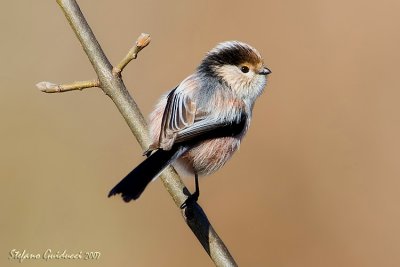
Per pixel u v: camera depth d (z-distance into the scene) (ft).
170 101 22.54
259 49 42.06
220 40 42.16
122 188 19.88
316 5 42.39
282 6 42.52
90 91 39.96
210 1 42.80
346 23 42.04
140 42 21.07
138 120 21.54
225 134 23.40
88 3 43.50
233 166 39.40
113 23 43.09
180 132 21.70
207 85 23.77
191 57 41.83
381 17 41.81
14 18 41.78
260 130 40.24
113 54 42.24
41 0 42.52
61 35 41.60
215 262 20.83
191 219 21.13
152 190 37.78
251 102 25.13
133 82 41.39
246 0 42.63
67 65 40.81
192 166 23.43
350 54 41.27
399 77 40.45
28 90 39.75
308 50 41.73
